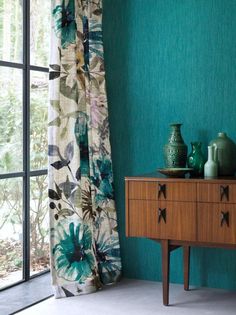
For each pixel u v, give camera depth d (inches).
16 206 142.5
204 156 139.3
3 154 137.4
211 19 142.0
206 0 142.3
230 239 121.2
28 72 144.0
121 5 152.3
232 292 139.8
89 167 144.6
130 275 153.9
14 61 140.5
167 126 148.3
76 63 141.4
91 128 146.9
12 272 142.7
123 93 153.3
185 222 125.3
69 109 138.9
